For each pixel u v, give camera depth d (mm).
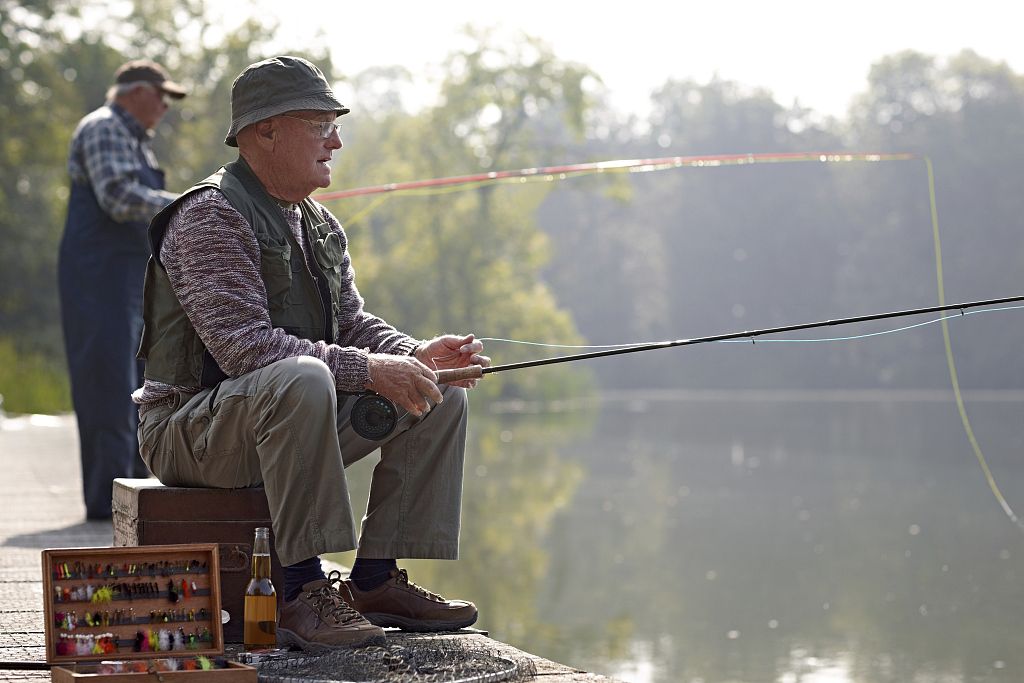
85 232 12586
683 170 174375
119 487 7570
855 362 153375
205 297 6832
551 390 99750
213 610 6391
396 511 7430
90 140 12398
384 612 7484
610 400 117625
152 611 6332
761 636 15453
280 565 6996
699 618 16547
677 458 41094
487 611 17031
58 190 81875
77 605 6219
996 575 19547
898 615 16578
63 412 39219
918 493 31141
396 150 100562
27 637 7570
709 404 107375
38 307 78000
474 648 6734
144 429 7223
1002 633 15445
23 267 76812
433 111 98188
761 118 172250
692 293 167500
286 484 6594
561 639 15453
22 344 71625
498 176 11742
